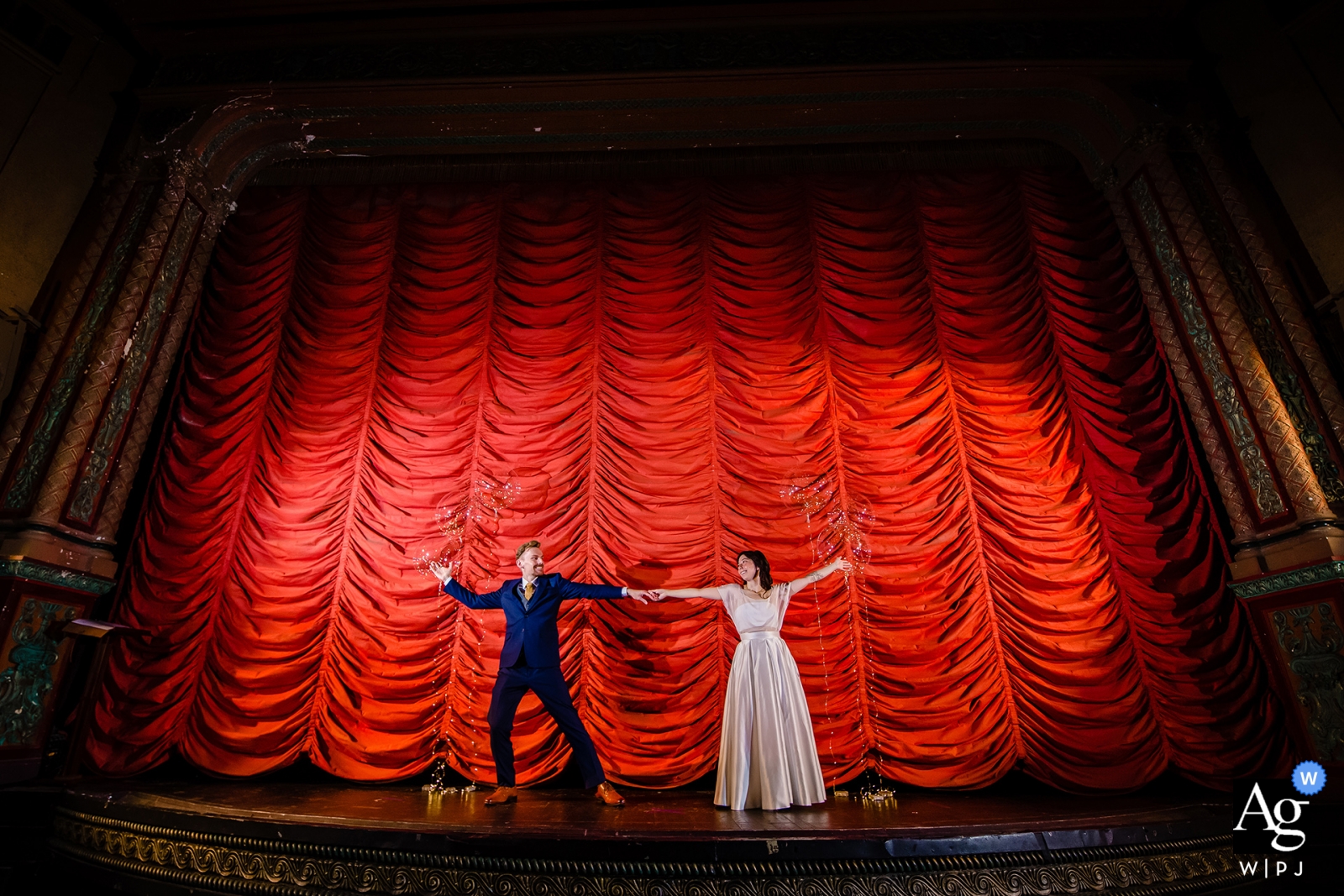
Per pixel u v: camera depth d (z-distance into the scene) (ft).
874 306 18.71
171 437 17.43
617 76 19.26
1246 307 16.03
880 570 16.24
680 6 19.71
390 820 10.69
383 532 16.85
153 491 16.90
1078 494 16.66
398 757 15.17
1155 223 17.66
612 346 18.48
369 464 17.46
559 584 13.60
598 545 16.56
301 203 20.25
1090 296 18.43
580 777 16.08
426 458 17.51
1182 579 15.62
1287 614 13.96
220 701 15.56
